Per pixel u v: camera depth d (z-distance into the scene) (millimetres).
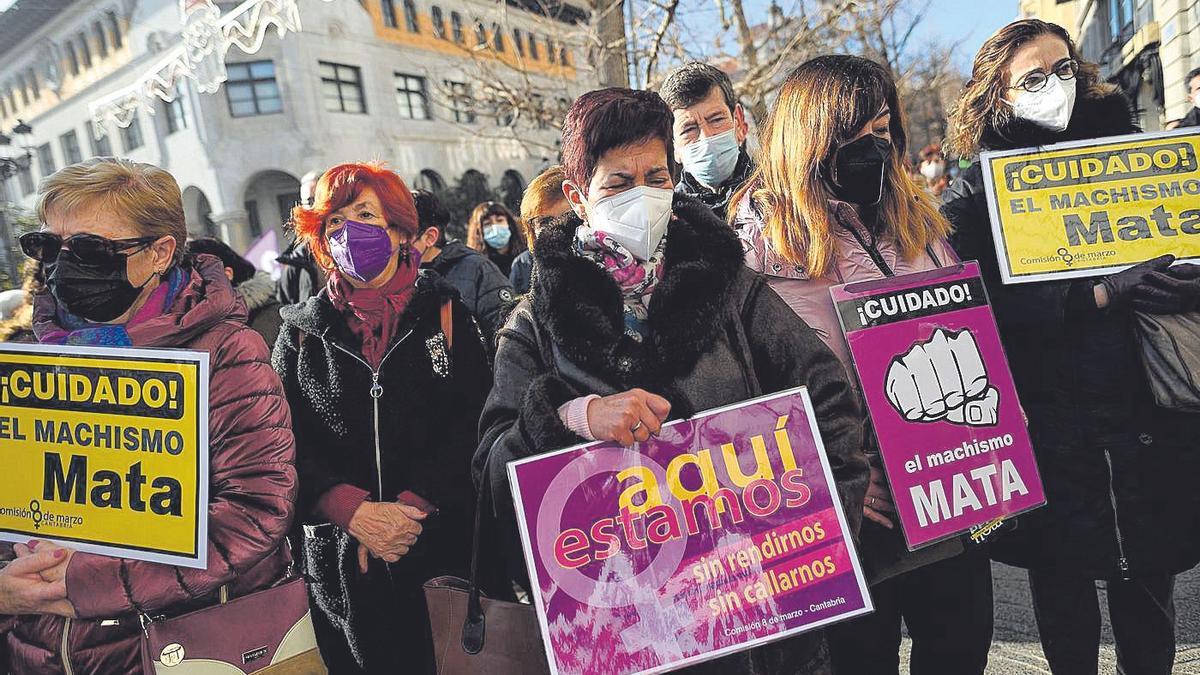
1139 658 2076
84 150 24016
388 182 2057
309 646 1643
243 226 21938
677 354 1443
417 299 2090
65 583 1479
